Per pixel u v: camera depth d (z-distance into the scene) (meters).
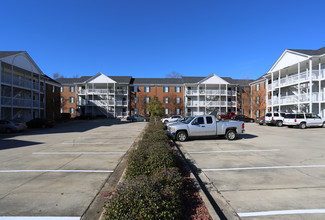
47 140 12.70
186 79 46.72
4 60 22.45
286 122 21.59
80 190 4.46
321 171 5.91
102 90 43.72
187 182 4.70
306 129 19.91
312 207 3.68
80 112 44.47
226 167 6.43
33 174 5.66
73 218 3.28
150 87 45.94
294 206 3.73
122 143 11.34
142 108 45.44
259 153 8.52
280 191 4.43
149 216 2.50
